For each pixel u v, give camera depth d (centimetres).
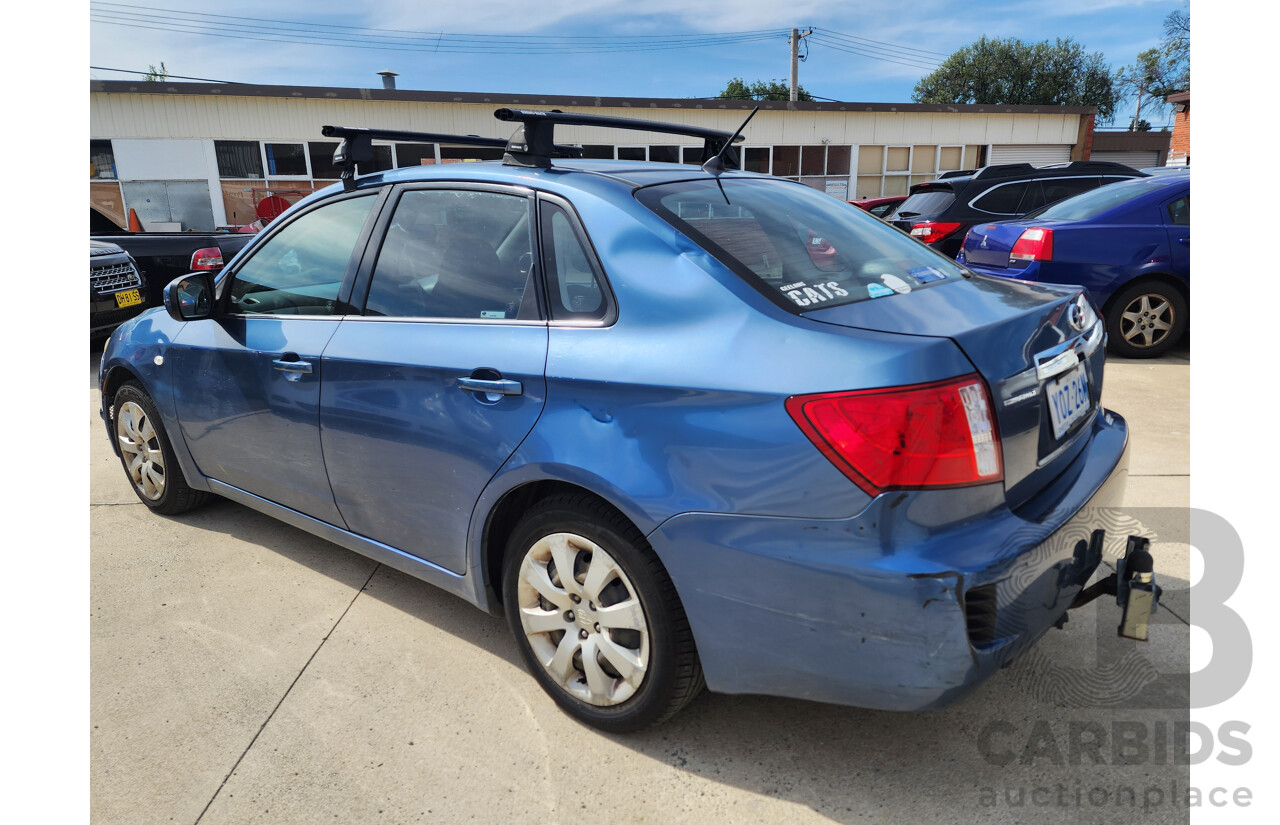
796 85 3259
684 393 175
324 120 1783
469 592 235
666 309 187
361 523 262
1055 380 188
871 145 2245
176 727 218
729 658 180
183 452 330
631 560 188
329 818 186
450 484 224
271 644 257
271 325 277
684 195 217
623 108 1956
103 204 1723
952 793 187
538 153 232
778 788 191
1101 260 574
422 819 185
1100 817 178
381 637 260
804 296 182
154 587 296
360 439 247
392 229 251
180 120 1711
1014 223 621
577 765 200
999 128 2355
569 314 203
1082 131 2447
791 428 161
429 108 1827
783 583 166
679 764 200
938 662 156
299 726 217
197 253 827
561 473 193
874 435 154
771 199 237
